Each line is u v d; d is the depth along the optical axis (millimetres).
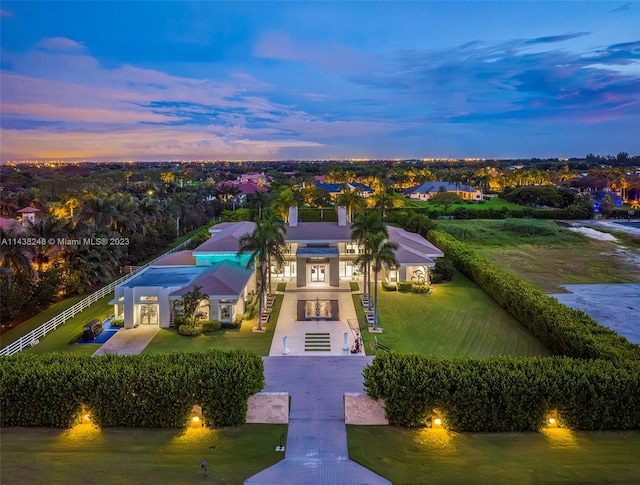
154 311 41406
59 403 23703
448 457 21641
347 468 20922
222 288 40750
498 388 23156
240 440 23062
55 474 20141
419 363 24781
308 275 54656
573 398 23031
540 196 127688
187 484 19625
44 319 43719
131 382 23625
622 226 102312
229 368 24406
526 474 20297
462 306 46844
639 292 52781
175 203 95562
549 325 34406
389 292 52000
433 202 131125
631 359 26344
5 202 85938
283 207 80500
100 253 54281
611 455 21531
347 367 32750
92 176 162500
